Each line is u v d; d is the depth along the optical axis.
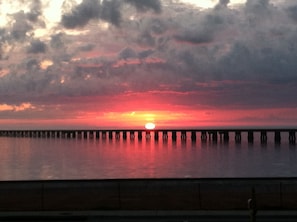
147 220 20.00
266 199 26.77
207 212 22.05
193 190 30.22
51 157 113.38
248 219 20.11
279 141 174.75
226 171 78.38
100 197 28.11
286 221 19.61
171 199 27.09
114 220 20.08
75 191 30.31
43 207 24.53
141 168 83.31
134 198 27.66
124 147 165.62
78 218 20.73
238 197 27.62
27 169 81.81
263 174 73.50
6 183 31.47
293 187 30.30
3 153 130.38
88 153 129.88
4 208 24.50
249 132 179.38
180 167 85.31
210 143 185.00
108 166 87.50
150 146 171.62
